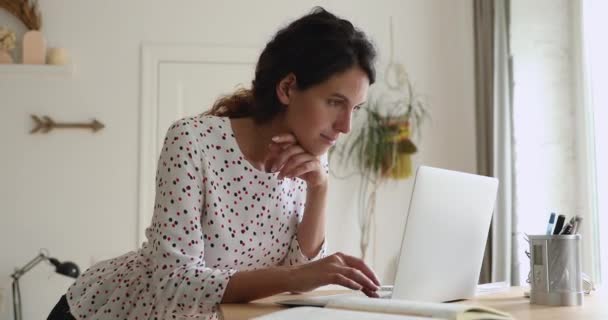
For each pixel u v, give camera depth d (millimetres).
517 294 1450
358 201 3869
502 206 3314
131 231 3746
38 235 3697
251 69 3887
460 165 3953
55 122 3760
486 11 3582
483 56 3576
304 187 1456
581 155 3072
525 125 3285
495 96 3436
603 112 2957
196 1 3902
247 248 1342
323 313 892
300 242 1397
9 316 3645
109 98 3803
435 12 4035
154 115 3814
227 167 1303
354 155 3906
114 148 3779
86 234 3723
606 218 2928
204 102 3852
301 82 1262
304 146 1309
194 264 1165
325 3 3982
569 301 1218
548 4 3230
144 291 1275
